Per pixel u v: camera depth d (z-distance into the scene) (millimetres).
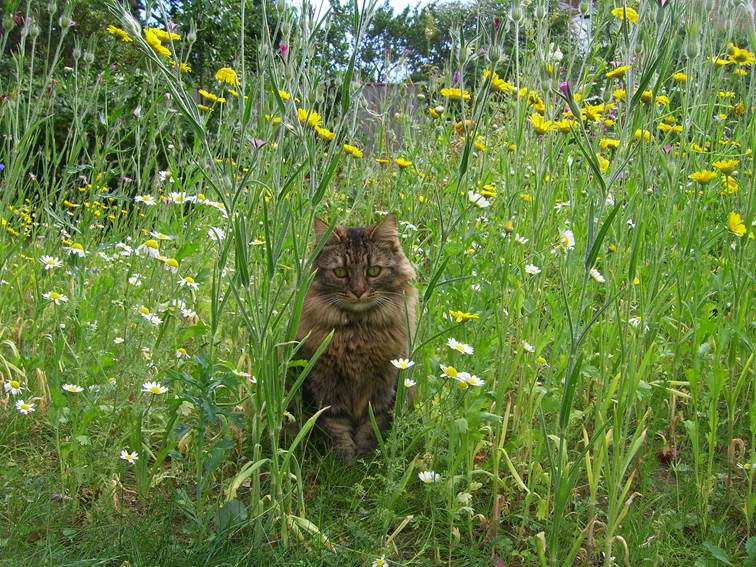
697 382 1062
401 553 952
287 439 1182
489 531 961
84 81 1562
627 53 848
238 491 1067
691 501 1037
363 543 933
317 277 1183
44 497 956
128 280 1208
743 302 1106
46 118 1379
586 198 1450
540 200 1330
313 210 878
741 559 930
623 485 1076
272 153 1172
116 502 978
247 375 989
